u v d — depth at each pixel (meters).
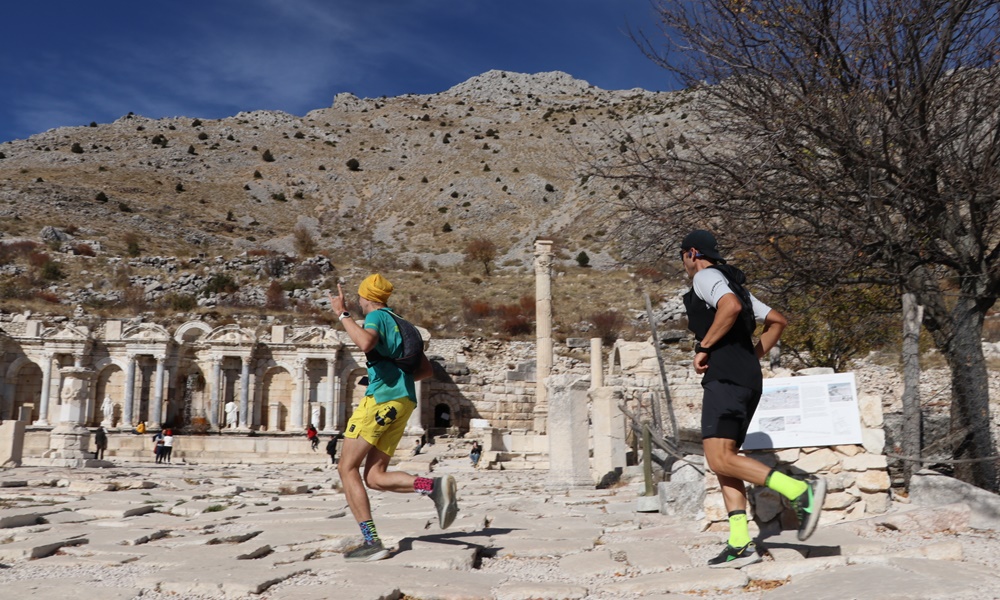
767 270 10.75
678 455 9.55
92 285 68.06
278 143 155.75
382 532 7.56
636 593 5.03
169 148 143.25
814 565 5.17
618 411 19.36
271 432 48.66
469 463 36.19
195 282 70.44
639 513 10.02
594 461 19.34
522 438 35.91
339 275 78.44
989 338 29.20
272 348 50.72
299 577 5.50
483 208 116.44
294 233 100.31
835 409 7.31
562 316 63.94
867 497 7.21
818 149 10.59
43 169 118.75
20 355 49.56
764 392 7.53
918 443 8.07
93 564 6.29
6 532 8.43
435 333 59.88
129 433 46.91
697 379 32.22
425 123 174.12
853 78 10.07
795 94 10.16
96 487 16.92
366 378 6.56
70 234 83.38
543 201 117.69
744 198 10.28
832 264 10.23
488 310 67.06
